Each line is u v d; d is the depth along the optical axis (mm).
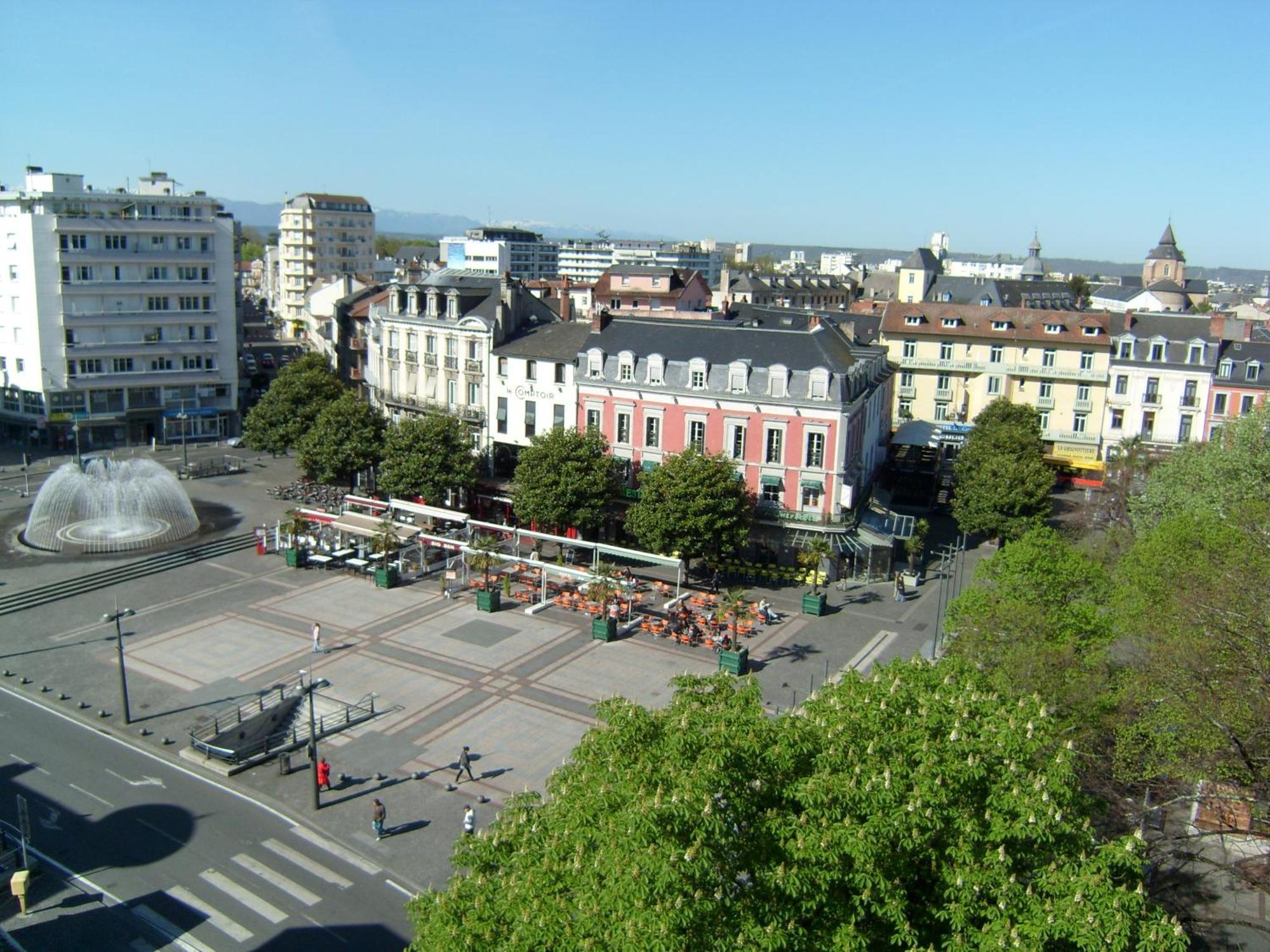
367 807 45781
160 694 56250
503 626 67438
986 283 157250
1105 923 23375
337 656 61812
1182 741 38688
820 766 25781
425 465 84625
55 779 47312
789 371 76875
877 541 78438
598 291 153750
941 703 29109
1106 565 62281
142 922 37625
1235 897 40031
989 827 25844
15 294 110625
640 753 26578
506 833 28203
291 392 103625
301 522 79875
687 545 71312
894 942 23797
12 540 81750
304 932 37312
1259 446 63875
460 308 96938
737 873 23797
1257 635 39125
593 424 85375
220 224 119875
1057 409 114500
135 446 117875
